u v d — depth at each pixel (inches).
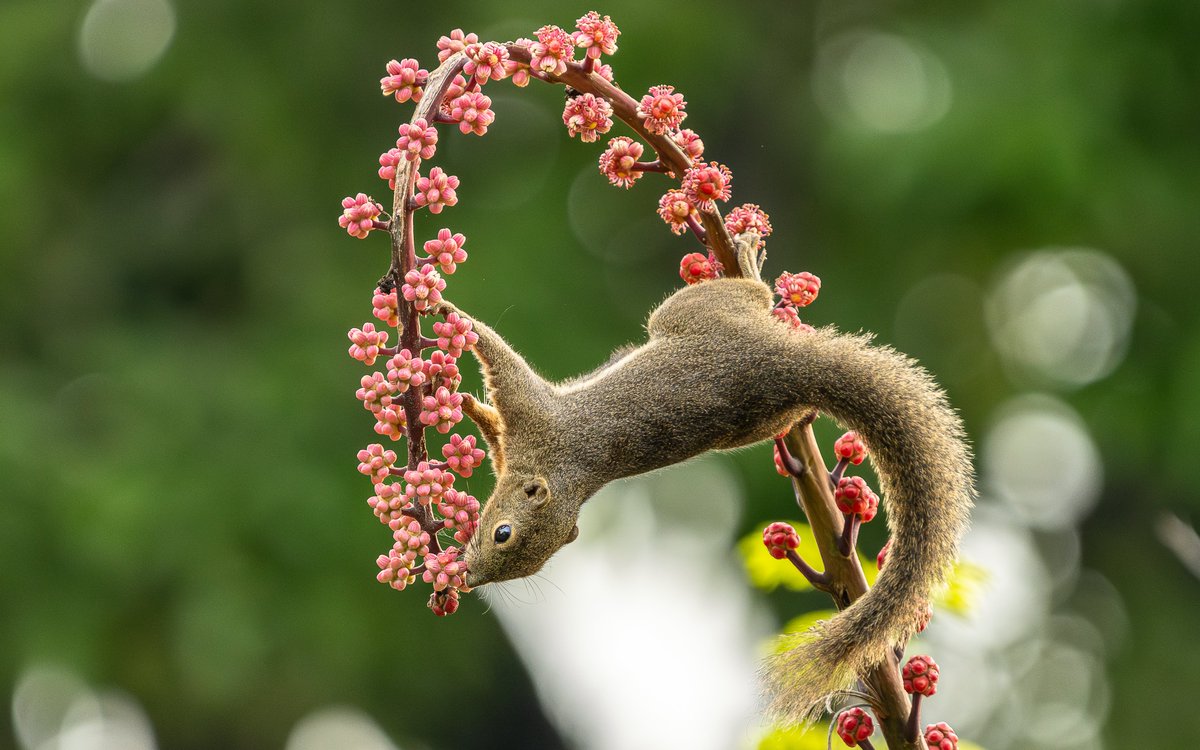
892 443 195.3
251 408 607.8
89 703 653.9
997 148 577.3
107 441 601.6
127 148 700.0
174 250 678.5
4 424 593.0
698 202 206.1
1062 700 642.8
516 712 716.7
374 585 615.2
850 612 185.5
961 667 587.8
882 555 198.5
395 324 185.5
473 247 644.1
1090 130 593.0
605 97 199.3
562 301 634.2
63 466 588.1
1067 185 574.6
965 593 238.5
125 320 668.7
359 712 668.7
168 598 578.6
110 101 675.4
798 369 201.6
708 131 704.4
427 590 641.0
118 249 685.3
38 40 674.2
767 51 693.3
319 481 598.9
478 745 718.5
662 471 215.0
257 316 650.2
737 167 698.2
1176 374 622.5
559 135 680.4
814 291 215.2
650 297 662.5
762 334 206.8
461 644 658.2
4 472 579.2
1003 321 649.6
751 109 698.2
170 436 600.1
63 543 577.6
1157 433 633.0
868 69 671.1
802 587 246.4
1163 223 610.2
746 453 633.0
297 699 642.8
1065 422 658.8
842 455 202.8
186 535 576.4
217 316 678.5
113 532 569.6
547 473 215.9
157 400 608.7
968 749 214.1
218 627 563.8
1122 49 617.0
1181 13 621.0
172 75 667.4
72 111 684.7
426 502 183.2
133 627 593.9
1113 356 647.1
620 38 646.5
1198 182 620.7
